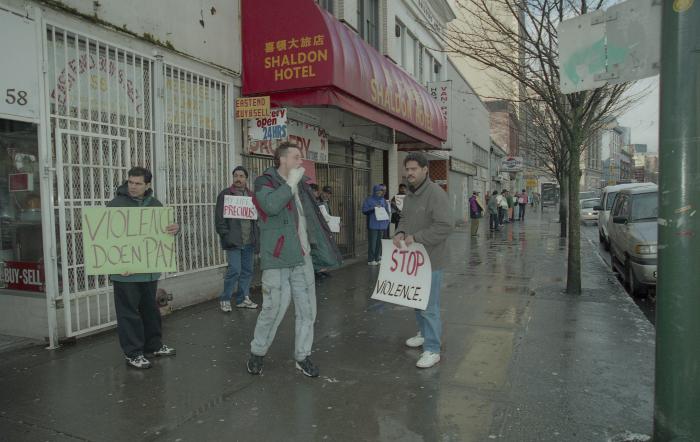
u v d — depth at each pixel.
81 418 3.57
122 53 5.93
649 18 3.05
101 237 4.36
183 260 6.80
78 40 5.39
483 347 5.11
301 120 9.44
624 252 8.77
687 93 2.71
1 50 4.57
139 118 6.19
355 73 8.41
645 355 4.83
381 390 4.05
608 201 16.00
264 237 4.20
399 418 3.56
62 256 5.12
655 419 2.95
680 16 2.73
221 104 7.57
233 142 7.76
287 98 7.84
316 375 4.33
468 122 27.48
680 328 2.78
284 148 4.13
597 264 10.98
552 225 24.92
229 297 6.56
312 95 7.71
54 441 3.25
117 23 5.82
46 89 4.97
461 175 26.27
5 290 5.36
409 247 4.64
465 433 3.34
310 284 4.36
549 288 8.15
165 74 6.55
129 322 4.49
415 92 12.38
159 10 6.42
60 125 5.20
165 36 6.52
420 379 4.27
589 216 27.53
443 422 3.50
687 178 2.72
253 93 7.95
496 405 3.75
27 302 5.22
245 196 6.48
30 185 5.18
